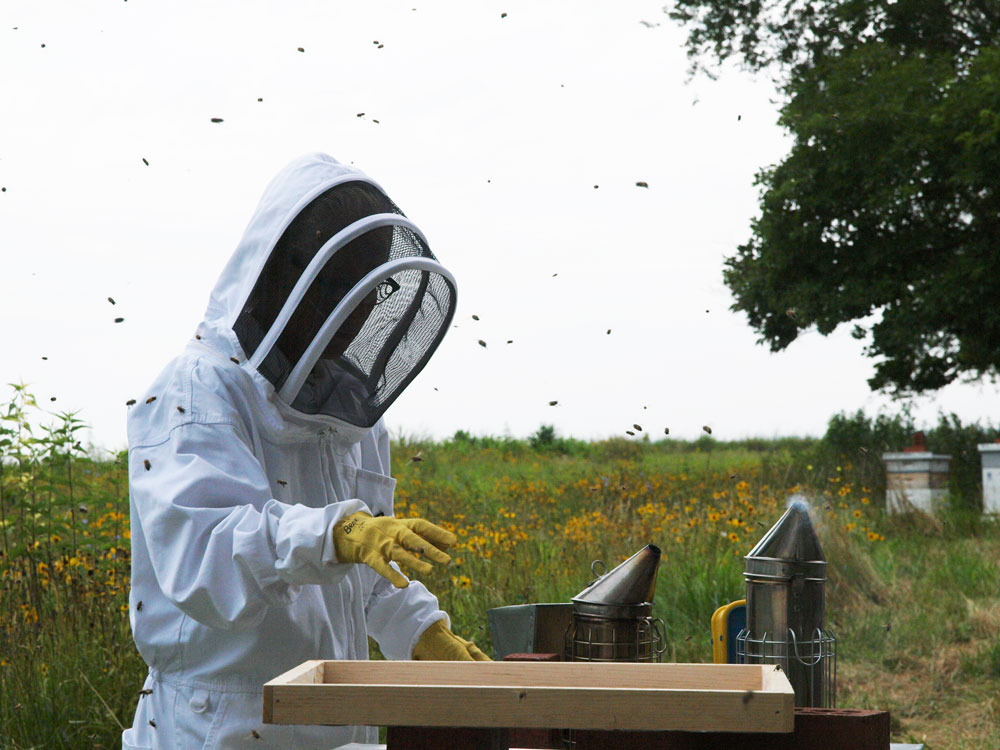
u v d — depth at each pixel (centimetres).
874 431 2073
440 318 321
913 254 2198
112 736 605
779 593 304
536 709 198
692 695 195
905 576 1201
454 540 242
